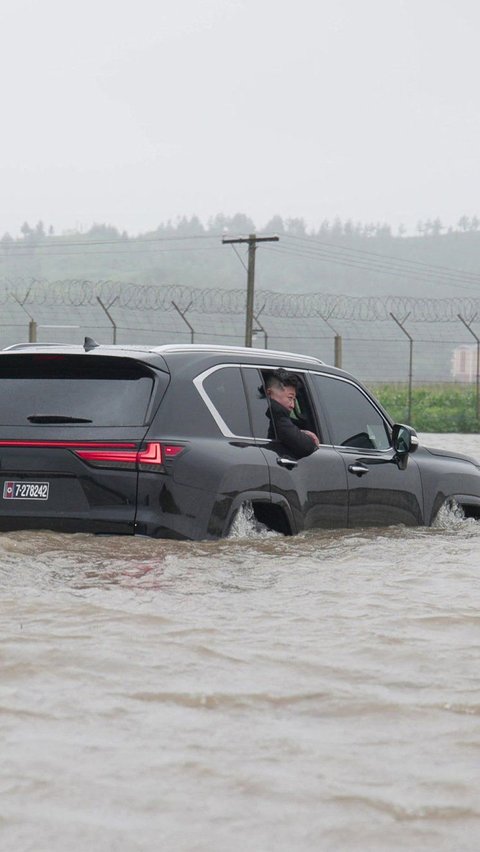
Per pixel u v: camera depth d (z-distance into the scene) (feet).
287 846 21.63
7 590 43.68
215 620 40.68
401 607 43.68
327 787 24.61
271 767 25.84
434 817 23.04
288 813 23.17
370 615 42.09
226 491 56.08
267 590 46.55
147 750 26.86
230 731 28.45
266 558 53.36
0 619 39.37
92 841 21.68
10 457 54.39
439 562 54.70
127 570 48.34
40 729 28.17
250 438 58.85
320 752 26.96
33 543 51.34
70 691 31.40
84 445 53.62
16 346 62.75
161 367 55.88
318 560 53.93
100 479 53.47
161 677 32.99
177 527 54.03
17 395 55.88
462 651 36.78
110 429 54.13
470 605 44.19
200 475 55.01
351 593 46.37
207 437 56.34
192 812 23.17
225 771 25.54
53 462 53.93
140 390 55.16
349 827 22.50
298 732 28.45
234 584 47.26
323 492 62.69
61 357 55.72
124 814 23.02
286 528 60.18
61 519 53.67
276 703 30.86
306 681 32.99
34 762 25.82
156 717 29.43
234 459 56.80
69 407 55.01
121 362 55.26
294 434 60.59
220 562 51.70
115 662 34.35
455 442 237.04
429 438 260.83
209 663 34.65
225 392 58.59
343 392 67.62
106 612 40.96
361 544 59.41
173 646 36.58
